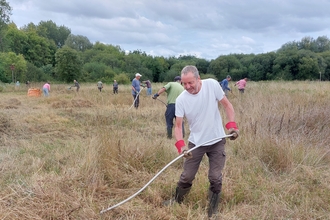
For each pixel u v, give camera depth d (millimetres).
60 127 7398
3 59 39688
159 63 61594
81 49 78812
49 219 2930
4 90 23953
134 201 3389
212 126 3074
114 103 12727
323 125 6156
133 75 54938
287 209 3254
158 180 3934
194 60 67625
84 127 7445
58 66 46406
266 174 4215
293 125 6137
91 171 3873
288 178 4051
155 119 8711
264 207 3256
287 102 8227
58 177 3697
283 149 4664
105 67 52594
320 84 18547
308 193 3590
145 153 4523
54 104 11945
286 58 55812
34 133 6840
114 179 3842
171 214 3119
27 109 10922
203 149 3133
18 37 58625
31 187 3348
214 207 3176
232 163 4453
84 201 3254
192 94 3039
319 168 4422
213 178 3104
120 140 4574
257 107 7660
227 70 61375
